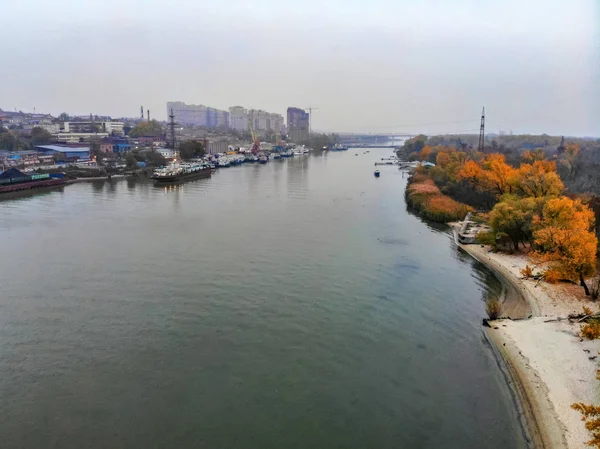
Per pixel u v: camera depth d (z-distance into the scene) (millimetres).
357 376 43469
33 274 68500
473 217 110188
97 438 34969
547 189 95500
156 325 52500
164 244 85312
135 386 41281
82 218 108500
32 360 45156
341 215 116312
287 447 34469
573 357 45219
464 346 49156
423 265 75625
